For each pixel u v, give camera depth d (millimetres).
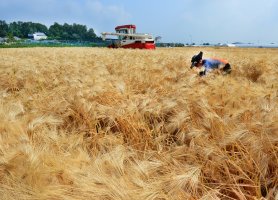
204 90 6934
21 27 186125
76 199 2840
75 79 9336
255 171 3484
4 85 10594
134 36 54875
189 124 4809
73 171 3287
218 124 4562
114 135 5277
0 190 3033
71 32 179500
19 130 4656
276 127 3969
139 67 14203
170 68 15094
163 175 3441
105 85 8148
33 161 3400
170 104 5746
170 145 4637
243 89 7254
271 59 20875
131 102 6043
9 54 30406
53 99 7121
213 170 3537
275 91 7176
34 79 10492
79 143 4559
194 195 3086
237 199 3221
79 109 6000
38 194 2898
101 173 3266
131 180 3160
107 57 23016
